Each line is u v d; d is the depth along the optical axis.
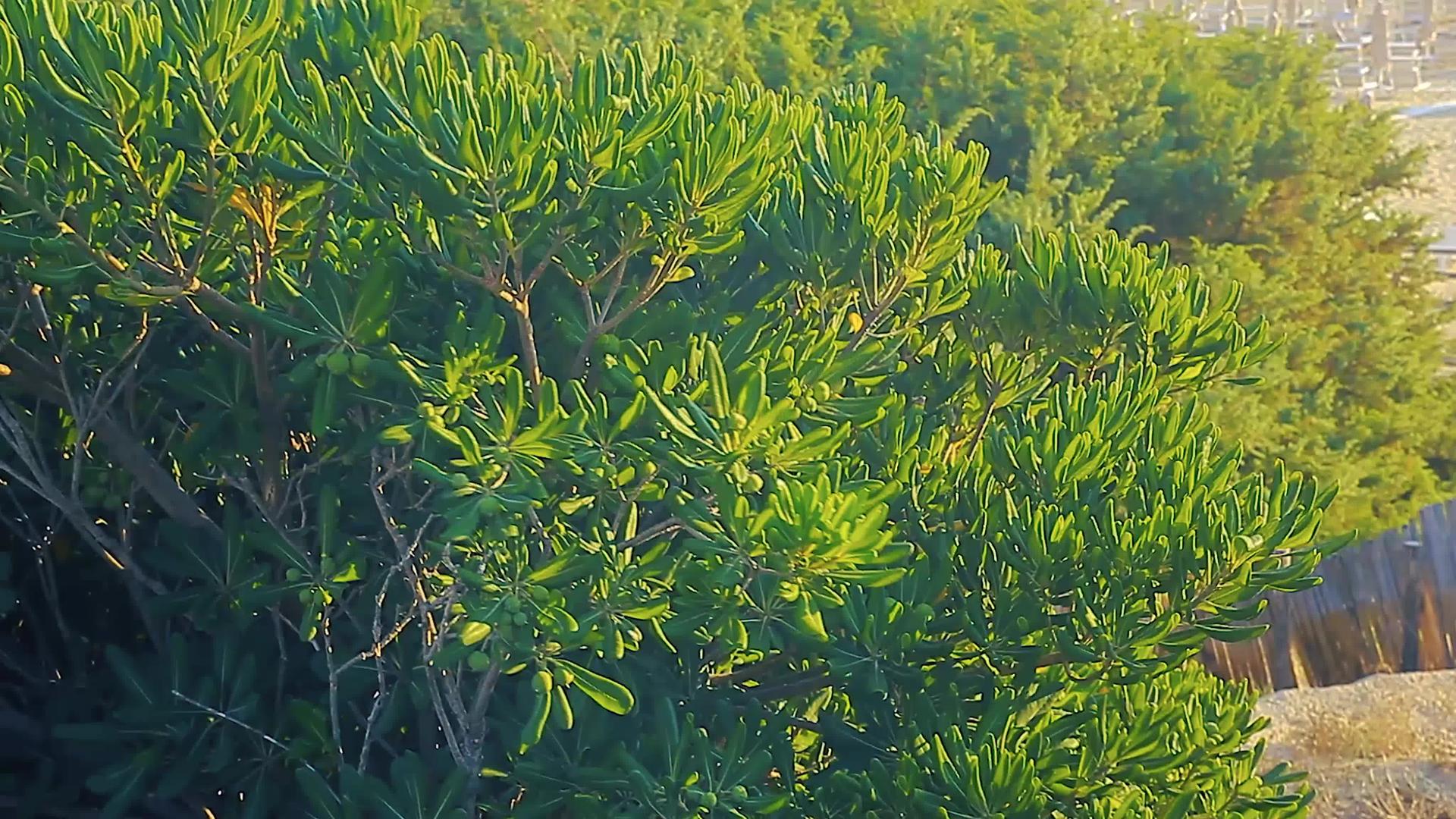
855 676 4.70
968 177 4.78
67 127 3.89
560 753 4.77
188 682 5.12
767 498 4.18
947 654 4.86
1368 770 8.22
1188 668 5.90
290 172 4.04
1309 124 17.09
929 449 5.30
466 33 10.79
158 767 5.19
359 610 5.07
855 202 4.81
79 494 5.29
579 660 4.75
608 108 3.98
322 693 5.26
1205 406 5.41
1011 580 4.89
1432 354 17.72
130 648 6.00
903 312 5.49
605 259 4.46
